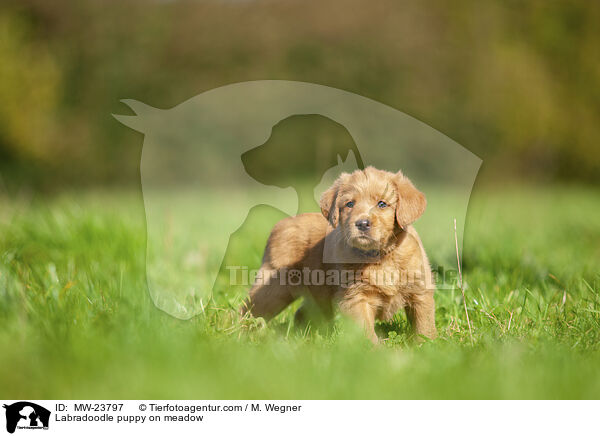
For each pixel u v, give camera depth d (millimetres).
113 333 5832
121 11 34906
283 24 35125
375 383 5133
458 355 5789
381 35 34312
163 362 5242
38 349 5426
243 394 4988
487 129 33031
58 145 31172
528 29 34594
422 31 34906
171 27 35031
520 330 6719
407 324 7875
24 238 9781
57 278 7945
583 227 14641
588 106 33406
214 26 35062
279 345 6141
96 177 30938
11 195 16688
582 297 7648
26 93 30219
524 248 10906
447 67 34062
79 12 34219
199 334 6121
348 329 6629
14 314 6340
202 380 5051
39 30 33719
